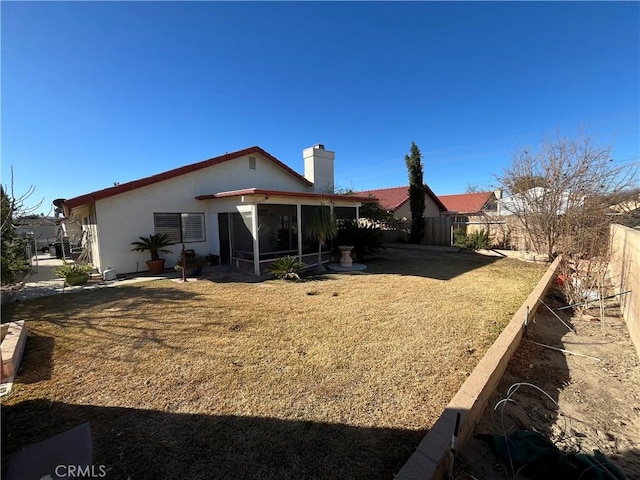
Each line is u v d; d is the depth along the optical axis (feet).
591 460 6.87
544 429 8.57
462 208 93.09
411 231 57.26
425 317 17.17
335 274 31.19
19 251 28.17
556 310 19.79
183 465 6.89
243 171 41.70
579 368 12.20
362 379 10.59
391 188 83.66
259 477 6.54
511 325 14.70
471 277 28.86
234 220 34.32
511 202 42.78
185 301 20.90
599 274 21.71
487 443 7.82
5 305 20.48
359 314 17.85
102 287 25.82
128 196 32.27
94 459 7.08
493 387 10.25
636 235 15.70
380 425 8.21
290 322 16.57
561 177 37.24
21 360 12.26
